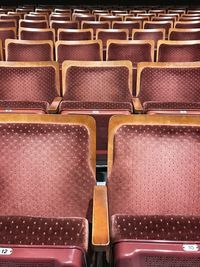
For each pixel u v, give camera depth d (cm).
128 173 94
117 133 94
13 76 176
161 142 92
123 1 845
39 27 404
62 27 398
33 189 95
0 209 95
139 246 66
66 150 95
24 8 679
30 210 95
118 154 94
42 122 97
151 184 93
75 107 146
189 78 171
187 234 70
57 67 181
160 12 598
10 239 68
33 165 94
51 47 249
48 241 67
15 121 97
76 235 69
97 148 146
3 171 94
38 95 178
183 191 92
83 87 175
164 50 244
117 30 333
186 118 95
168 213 93
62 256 63
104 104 148
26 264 64
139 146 93
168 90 172
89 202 96
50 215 96
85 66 177
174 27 385
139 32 333
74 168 95
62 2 832
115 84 175
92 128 97
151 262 67
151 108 145
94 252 87
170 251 64
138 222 73
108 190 95
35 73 177
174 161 92
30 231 70
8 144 94
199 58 243
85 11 586
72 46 250
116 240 68
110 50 254
